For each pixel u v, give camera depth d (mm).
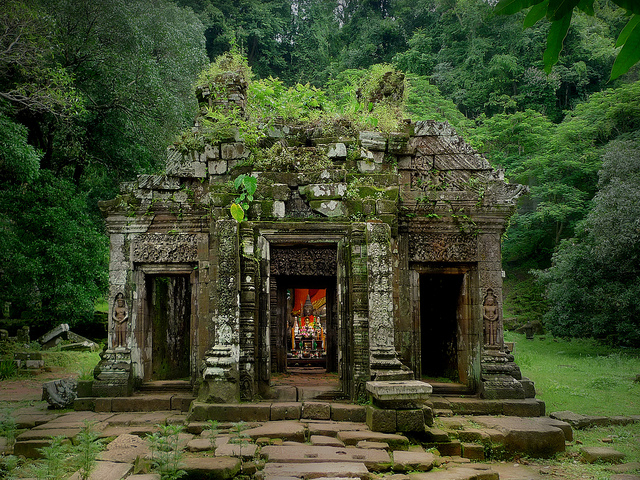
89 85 19562
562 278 21828
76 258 17844
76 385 9594
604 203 20812
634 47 1910
